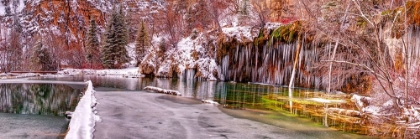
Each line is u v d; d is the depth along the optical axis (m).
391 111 13.28
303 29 27.14
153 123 11.16
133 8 97.81
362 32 19.12
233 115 13.30
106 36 51.50
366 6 18.38
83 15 86.81
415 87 12.91
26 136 9.62
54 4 84.19
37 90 22.59
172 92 20.83
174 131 10.05
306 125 11.57
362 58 18.12
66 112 13.18
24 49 65.88
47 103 16.75
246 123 11.69
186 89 25.23
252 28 34.75
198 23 54.06
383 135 10.30
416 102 12.54
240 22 41.53
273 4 42.78
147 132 9.77
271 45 31.28
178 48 42.56
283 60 30.05
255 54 33.16
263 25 34.16
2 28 77.44
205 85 29.48
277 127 11.14
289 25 29.56
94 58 55.06
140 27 55.78
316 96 20.84
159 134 9.58
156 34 70.12
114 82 30.67
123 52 51.72
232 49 35.19
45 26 81.31
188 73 38.59
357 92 21.80
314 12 24.17
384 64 12.64
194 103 16.62
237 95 21.23
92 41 55.50
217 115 13.20
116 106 14.69
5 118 12.44
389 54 16.86
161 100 17.36
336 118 13.00
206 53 38.84
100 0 92.88
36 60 46.19
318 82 26.12
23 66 50.12
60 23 82.38
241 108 15.27
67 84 27.16
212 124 11.34
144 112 13.37
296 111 14.62
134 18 80.50
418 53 14.88
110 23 51.50
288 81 29.55
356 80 22.12
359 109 15.10
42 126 11.05
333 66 21.84
